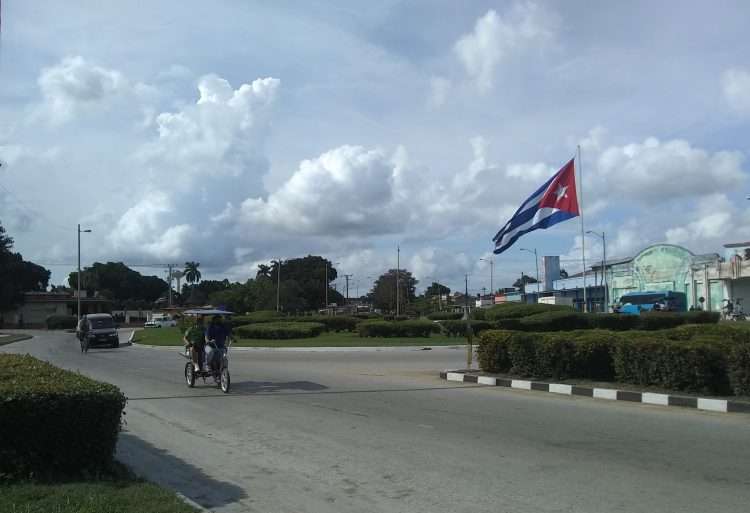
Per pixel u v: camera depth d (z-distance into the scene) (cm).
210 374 1473
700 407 1131
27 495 561
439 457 783
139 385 1579
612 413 1094
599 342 1412
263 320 4412
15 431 619
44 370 789
